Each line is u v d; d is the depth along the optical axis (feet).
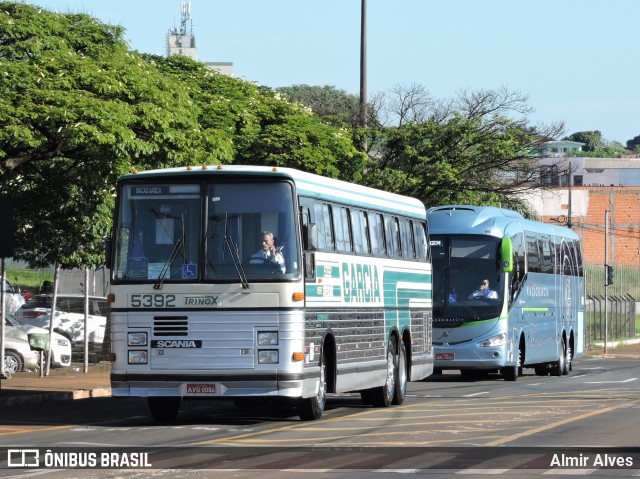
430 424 77.46
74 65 98.02
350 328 85.30
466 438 68.54
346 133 156.76
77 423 80.02
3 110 90.38
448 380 136.36
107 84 97.19
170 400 80.89
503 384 126.93
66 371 130.82
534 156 184.55
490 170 182.70
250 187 76.07
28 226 114.11
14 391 104.47
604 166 510.58
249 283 74.84
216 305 74.90
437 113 182.50
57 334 134.10
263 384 74.49
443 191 174.81
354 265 86.89
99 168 101.40
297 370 74.95
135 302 75.82
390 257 96.12
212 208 75.97
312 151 145.89
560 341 152.15
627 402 97.76
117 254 76.54
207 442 66.49
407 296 100.37
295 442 66.33
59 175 106.22
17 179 107.55
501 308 129.70
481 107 180.65
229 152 113.39
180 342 75.15
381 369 92.07
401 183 168.25
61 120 92.58
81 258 118.93
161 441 67.31
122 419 83.30
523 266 136.15
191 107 108.58
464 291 130.41
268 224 75.66
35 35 98.78
